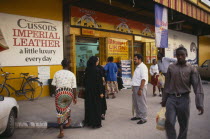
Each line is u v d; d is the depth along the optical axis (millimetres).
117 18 10922
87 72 4723
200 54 20781
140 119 5203
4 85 6805
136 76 4961
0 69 6984
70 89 4102
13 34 7242
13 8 7223
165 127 3266
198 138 4031
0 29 6938
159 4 8922
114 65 8070
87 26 9406
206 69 14430
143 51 13227
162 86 6965
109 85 8047
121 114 5746
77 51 9984
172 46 15727
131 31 11859
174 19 13805
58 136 4098
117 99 7879
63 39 8602
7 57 7133
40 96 7984
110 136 4141
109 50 10359
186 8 10781
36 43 7820
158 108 6449
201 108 3012
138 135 4176
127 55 11547
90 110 4582
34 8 7727
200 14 12383
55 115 5465
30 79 7344
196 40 19828
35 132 4434
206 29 18812
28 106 6496
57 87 4129
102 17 10094
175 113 3203
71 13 8789
